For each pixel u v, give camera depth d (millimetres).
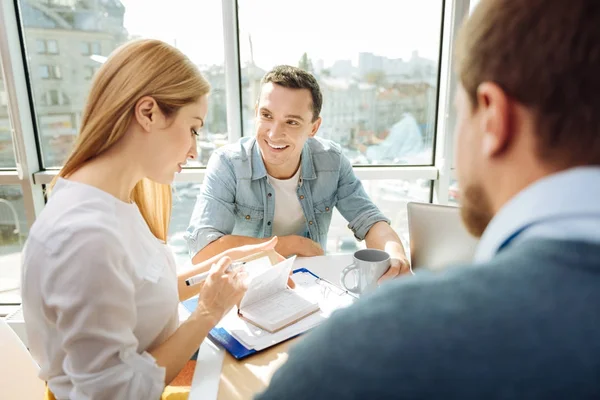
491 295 254
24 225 2289
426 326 253
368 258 1149
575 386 222
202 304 932
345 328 271
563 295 240
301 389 262
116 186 868
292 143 1533
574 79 268
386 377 243
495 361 234
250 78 2230
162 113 858
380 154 2367
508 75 290
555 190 270
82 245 735
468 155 341
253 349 891
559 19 270
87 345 741
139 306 862
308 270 1281
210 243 1452
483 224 354
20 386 1058
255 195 1635
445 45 2152
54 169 2270
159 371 815
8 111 2105
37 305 778
